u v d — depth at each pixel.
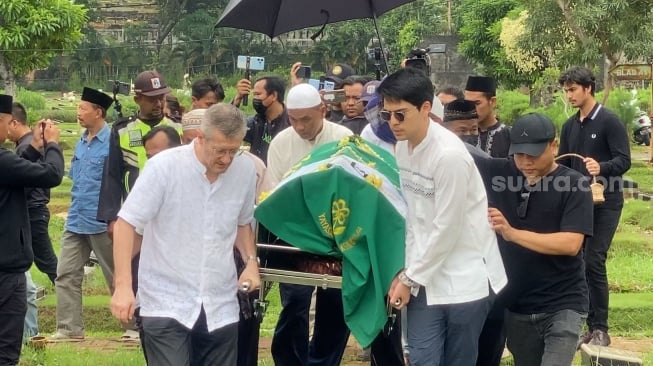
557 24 22.39
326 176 4.81
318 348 6.32
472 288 4.95
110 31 67.00
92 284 10.25
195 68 61.47
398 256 4.83
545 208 5.16
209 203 4.86
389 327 5.11
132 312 4.70
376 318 4.82
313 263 5.21
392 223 4.82
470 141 6.33
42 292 9.74
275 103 7.81
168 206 4.82
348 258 4.81
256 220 5.07
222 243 4.91
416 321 5.02
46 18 25.20
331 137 6.25
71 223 7.99
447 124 6.33
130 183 7.04
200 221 4.85
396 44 51.28
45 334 8.62
